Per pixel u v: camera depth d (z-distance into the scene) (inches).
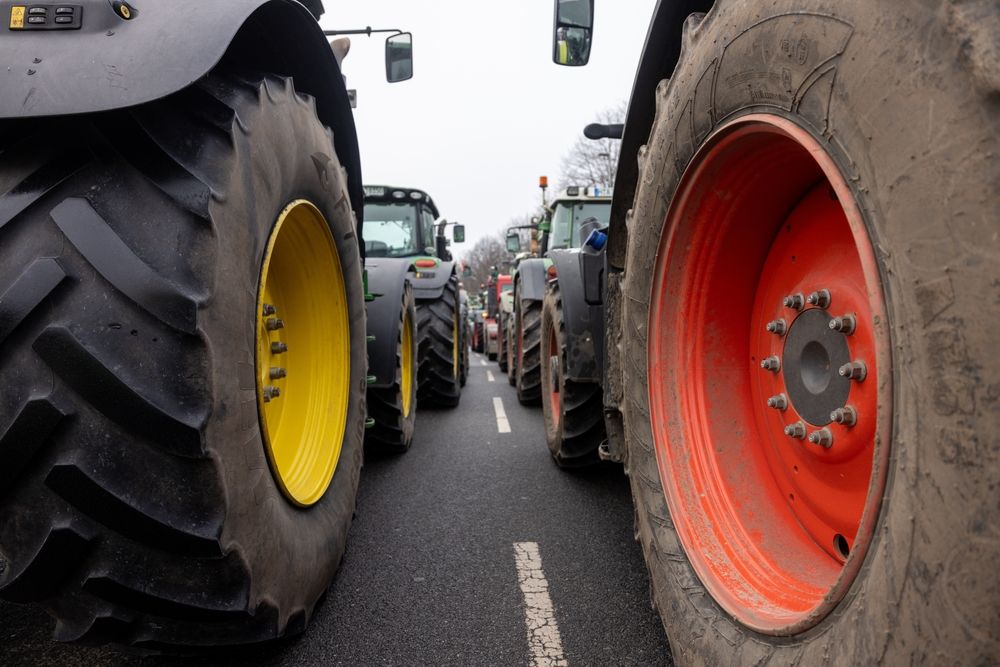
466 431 215.2
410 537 116.6
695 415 71.1
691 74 60.2
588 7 103.7
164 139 52.6
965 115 29.3
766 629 49.1
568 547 111.7
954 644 29.9
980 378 28.6
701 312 71.3
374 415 164.6
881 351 35.0
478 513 129.6
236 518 55.2
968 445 29.1
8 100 47.6
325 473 89.0
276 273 88.7
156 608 55.2
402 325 171.0
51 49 50.1
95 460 48.8
